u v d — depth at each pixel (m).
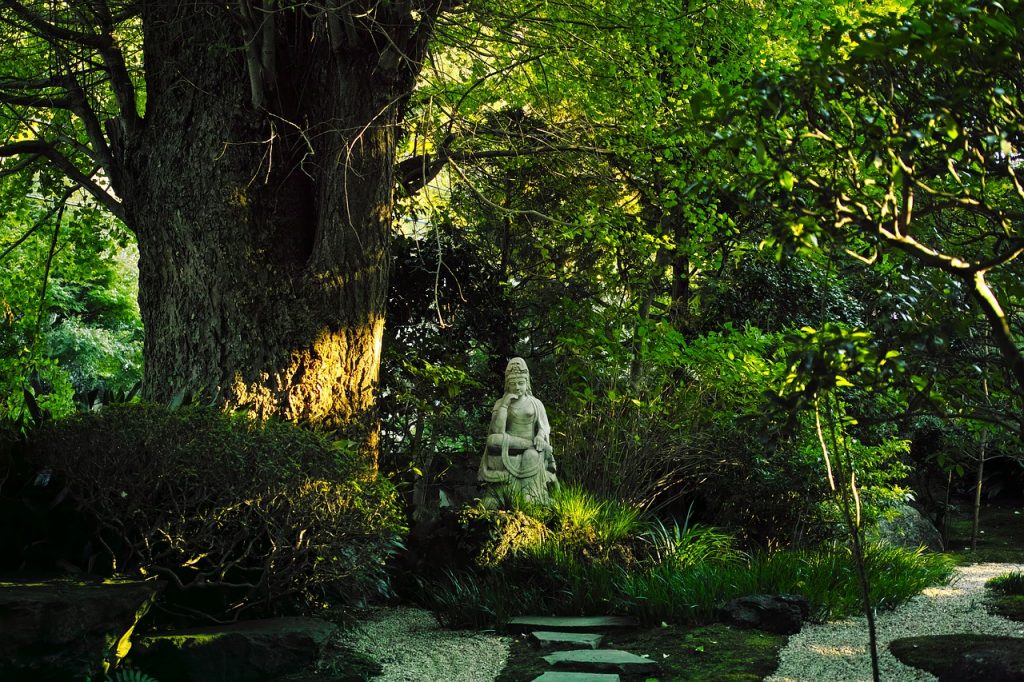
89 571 6.25
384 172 8.94
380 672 6.61
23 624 5.13
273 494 6.45
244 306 8.69
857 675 6.29
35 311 14.29
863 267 5.29
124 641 5.62
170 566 6.59
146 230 9.10
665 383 12.38
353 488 6.88
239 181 8.81
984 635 7.07
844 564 9.20
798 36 10.09
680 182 11.25
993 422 4.33
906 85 4.05
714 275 15.01
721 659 6.77
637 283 14.50
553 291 15.23
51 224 14.64
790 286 13.66
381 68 8.65
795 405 4.12
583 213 12.44
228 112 8.87
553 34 10.58
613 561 9.17
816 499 11.30
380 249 9.02
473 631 7.98
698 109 4.16
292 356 8.66
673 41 10.56
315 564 6.86
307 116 9.14
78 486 6.36
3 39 9.84
